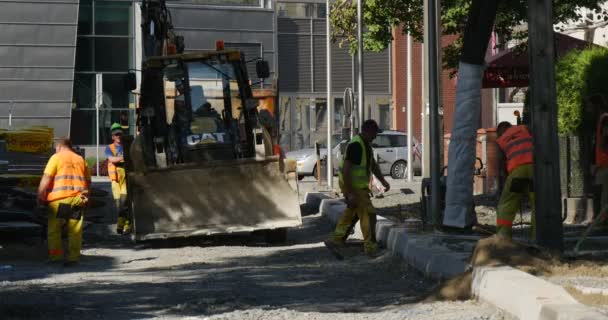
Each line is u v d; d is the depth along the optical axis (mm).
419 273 20906
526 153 22828
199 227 29719
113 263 25531
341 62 88375
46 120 78438
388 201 42875
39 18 77938
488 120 74562
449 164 26484
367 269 22406
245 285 20141
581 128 31297
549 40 20125
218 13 83125
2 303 17375
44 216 31875
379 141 65812
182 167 29688
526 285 14539
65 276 22344
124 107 80438
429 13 29109
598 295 14555
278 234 30359
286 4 86188
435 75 28828
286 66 86375
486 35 25922
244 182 29969
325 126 88125
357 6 45500
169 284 20406
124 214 33594
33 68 78000
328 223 35562
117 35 80188
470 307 15789
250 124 32281
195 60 32250
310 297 18281
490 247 17984
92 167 77125
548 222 20094
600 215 19688
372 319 15125
